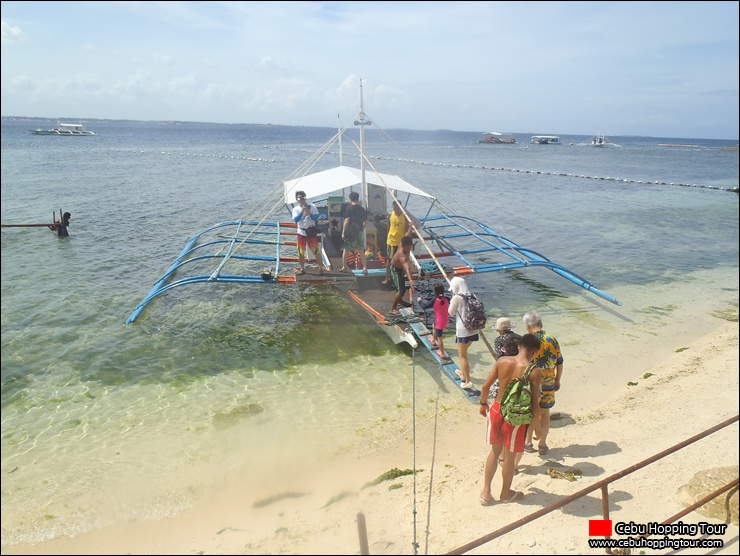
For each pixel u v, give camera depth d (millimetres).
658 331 11711
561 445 6891
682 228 24594
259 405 8484
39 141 88500
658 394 8477
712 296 14352
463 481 6168
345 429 7773
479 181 42688
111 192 31297
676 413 7672
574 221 25703
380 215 14727
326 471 6746
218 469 6816
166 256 17438
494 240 21125
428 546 4895
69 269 15781
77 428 7824
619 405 8195
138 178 38906
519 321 12305
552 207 29938
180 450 7258
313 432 7695
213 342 10883
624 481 5703
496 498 5648
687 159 80062
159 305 12906
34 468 6859
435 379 9344
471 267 13156
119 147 78625
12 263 16312
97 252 17797
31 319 11844
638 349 10711
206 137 133500
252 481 6547
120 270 15789
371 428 7797
